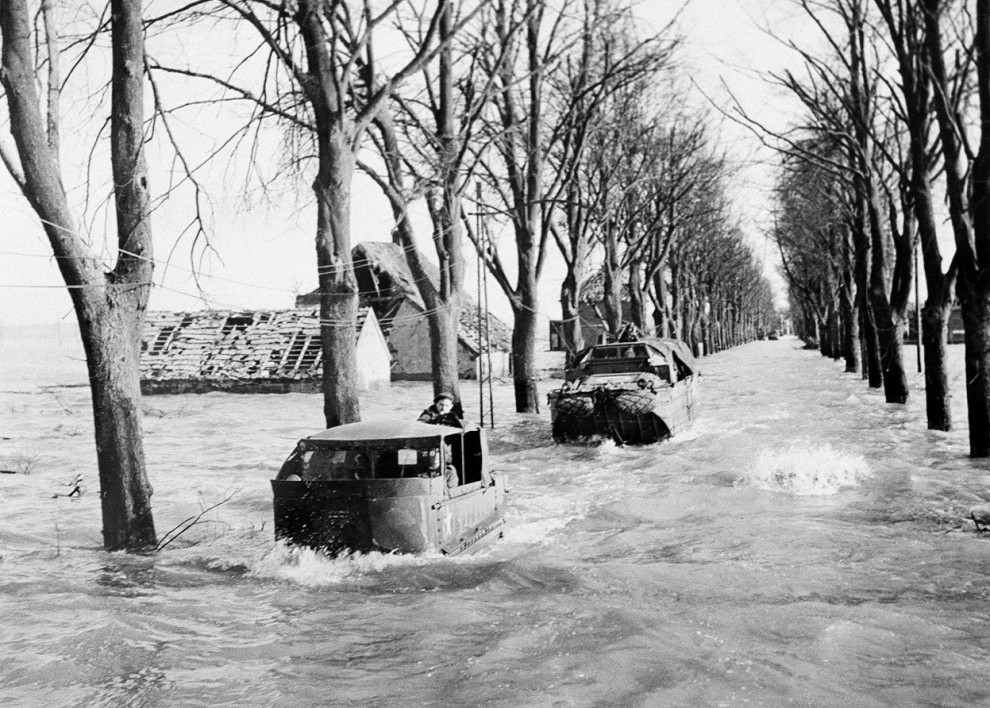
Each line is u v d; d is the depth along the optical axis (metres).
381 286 48.84
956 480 12.04
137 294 8.80
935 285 17.42
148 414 29.84
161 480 14.65
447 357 18.77
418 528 7.73
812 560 7.98
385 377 44.03
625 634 5.81
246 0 12.59
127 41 8.60
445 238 18.92
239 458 17.67
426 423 9.31
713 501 11.32
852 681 4.95
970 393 13.78
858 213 30.66
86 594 7.12
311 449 8.59
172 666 5.42
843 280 43.47
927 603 6.48
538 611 6.42
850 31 19.47
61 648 5.73
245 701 4.83
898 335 25.02
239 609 6.68
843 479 12.59
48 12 8.32
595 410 17.62
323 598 6.96
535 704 4.65
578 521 10.51
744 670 5.14
